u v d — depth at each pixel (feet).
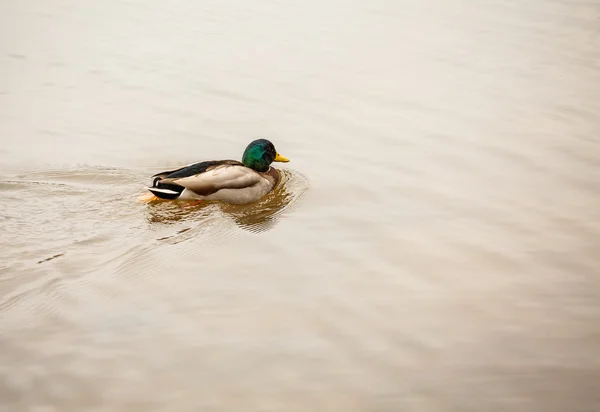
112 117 59.88
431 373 34.71
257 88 64.90
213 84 65.36
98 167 52.31
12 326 36.09
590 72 68.59
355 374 34.42
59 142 55.88
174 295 39.34
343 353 35.70
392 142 57.06
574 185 51.47
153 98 62.85
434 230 46.24
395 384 33.96
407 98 63.93
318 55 71.41
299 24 78.48
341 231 46.11
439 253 43.91
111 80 65.67
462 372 34.83
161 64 68.69
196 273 41.42
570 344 36.86
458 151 55.93
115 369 33.96
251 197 49.67
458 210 48.42
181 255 42.93
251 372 34.27
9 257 41.24
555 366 35.35
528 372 34.94
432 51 72.79
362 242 44.93
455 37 76.07
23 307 37.40
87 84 64.90
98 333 36.09
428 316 38.55
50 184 49.49
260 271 41.91
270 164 53.72
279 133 58.08
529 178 52.39
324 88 65.31
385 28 78.02
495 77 67.92
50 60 68.69
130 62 68.90
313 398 32.91
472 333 37.45
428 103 63.26
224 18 79.25
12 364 33.83
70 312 37.37
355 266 42.55
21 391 32.40
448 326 37.86
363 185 51.37
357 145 56.59
